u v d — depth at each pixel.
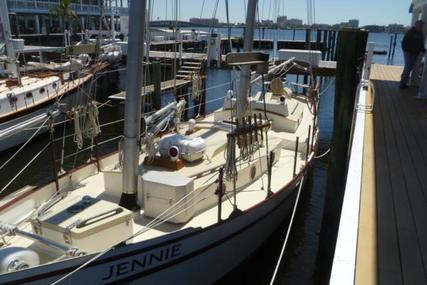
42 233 4.50
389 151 5.99
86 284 4.23
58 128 15.03
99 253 4.20
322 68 18.19
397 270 3.28
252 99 9.73
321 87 23.48
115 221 4.51
